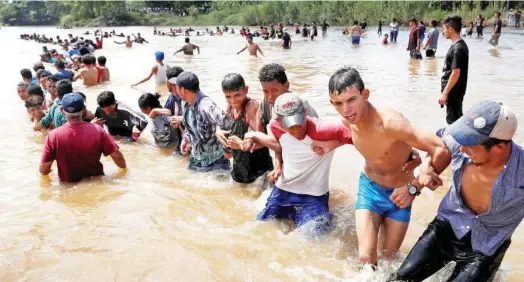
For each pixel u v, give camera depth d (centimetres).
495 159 254
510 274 335
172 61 1803
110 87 1167
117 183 536
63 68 1162
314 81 1230
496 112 241
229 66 1597
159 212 454
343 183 528
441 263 305
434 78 1259
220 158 569
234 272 347
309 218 410
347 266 358
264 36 3356
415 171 514
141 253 373
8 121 842
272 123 418
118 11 8556
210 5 8706
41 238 400
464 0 4328
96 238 400
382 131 333
